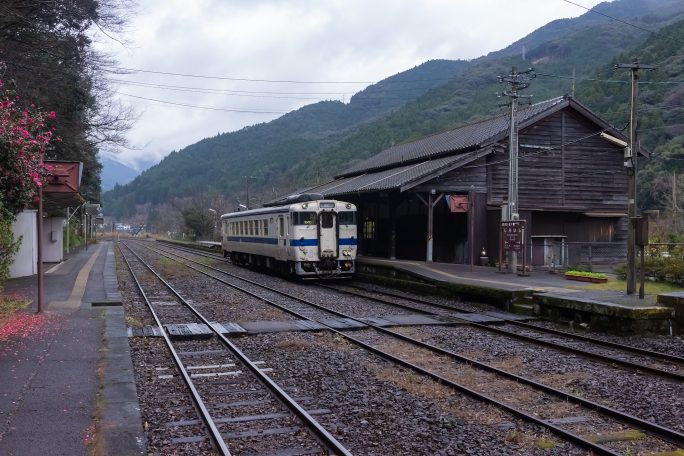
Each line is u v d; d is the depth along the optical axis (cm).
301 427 585
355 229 2150
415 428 588
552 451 532
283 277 2402
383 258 2592
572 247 2242
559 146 2347
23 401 597
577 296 1319
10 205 1216
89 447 476
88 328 1025
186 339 1049
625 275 1770
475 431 580
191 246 5731
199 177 14125
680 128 4419
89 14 1845
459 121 6506
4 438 492
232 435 557
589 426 606
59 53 1920
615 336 1147
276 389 695
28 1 1708
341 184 2973
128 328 1103
